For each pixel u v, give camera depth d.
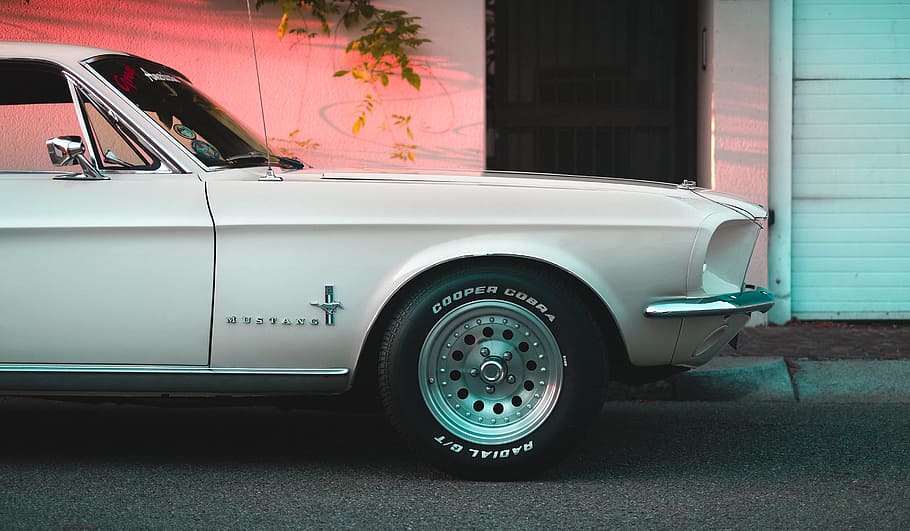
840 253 7.92
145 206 4.19
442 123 7.59
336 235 4.16
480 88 7.57
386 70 7.53
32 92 4.38
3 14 7.42
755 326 7.81
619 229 4.20
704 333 4.33
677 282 4.23
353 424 5.49
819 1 7.76
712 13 7.67
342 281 4.17
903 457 4.75
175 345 4.20
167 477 4.43
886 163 7.86
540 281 4.18
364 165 7.61
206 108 4.80
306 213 4.17
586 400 4.20
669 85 8.51
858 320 7.95
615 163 8.50
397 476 4.44
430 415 4.20
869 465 4.61
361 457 4.78
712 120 7.71
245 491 4.22
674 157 8.54
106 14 7.47
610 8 8.50
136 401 4.71
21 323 4.21
